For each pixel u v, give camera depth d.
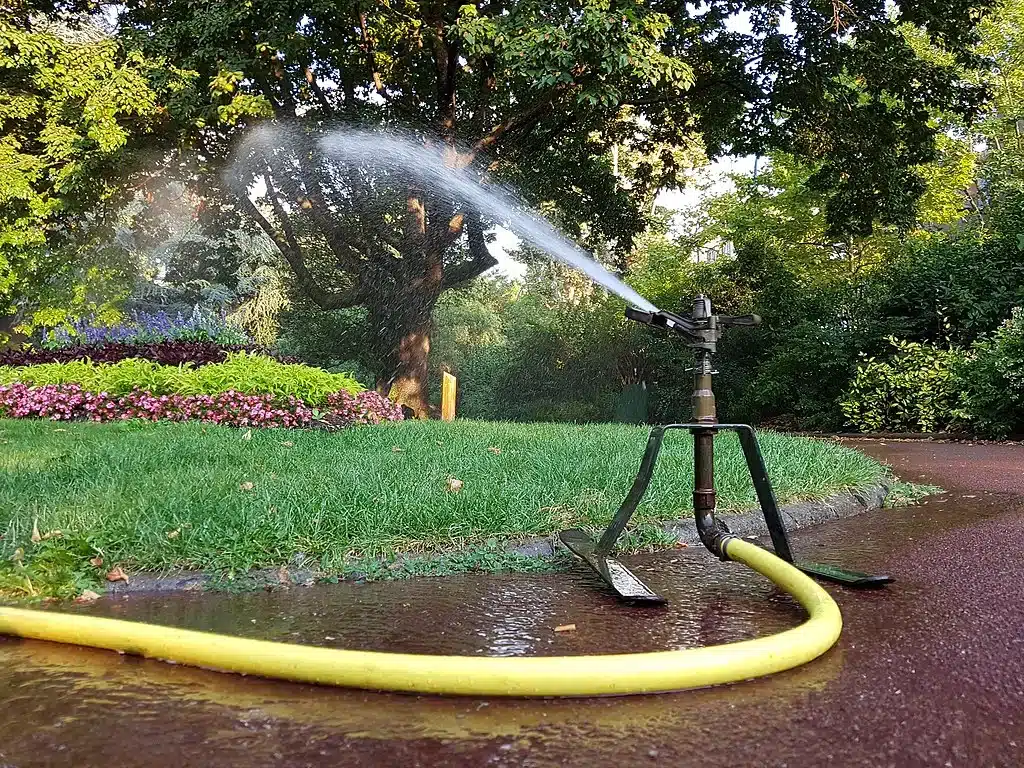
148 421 7.28
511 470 4.40
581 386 17.50
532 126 12.33
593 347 17.17
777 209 18.47
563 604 2.50
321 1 10.07
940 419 10.80
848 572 2.83
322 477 4.06
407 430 6.97
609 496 3.74
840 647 2.06
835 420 12.61
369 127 11.90
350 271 13.25
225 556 2.80
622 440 6.15
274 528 3.00
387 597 2.58
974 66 11.70
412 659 1.75
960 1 11.37
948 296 11.61
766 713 1.63
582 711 1.64
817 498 4.22
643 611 2.43
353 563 2.87
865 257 18.31
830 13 10.84
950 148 17.56
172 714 1.63
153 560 2.77
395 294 12.55
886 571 2.96
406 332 12.48
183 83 10.25
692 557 3.21
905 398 11.13
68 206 10.91
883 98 15.61
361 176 12.46
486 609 2.43
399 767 1.39
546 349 17.64
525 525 3.27
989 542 3.47
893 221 12.91
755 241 15.73
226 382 7.73
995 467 6.60
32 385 8.24
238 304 26.64
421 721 1.60
